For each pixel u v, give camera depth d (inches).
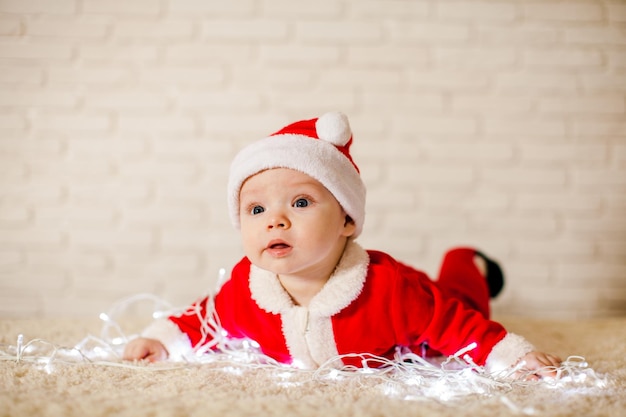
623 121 74.4
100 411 31.0
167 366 41.4
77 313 73.2
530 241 74.6
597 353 47.8
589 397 34.1
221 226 74.0
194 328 46.9
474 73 74.5
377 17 74.2
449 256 60.7
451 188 74.4
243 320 43.9
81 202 73.5
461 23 74.5
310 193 39.4
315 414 30.9
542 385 36.7
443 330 41.5
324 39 74.0
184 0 74.0
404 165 74.3
